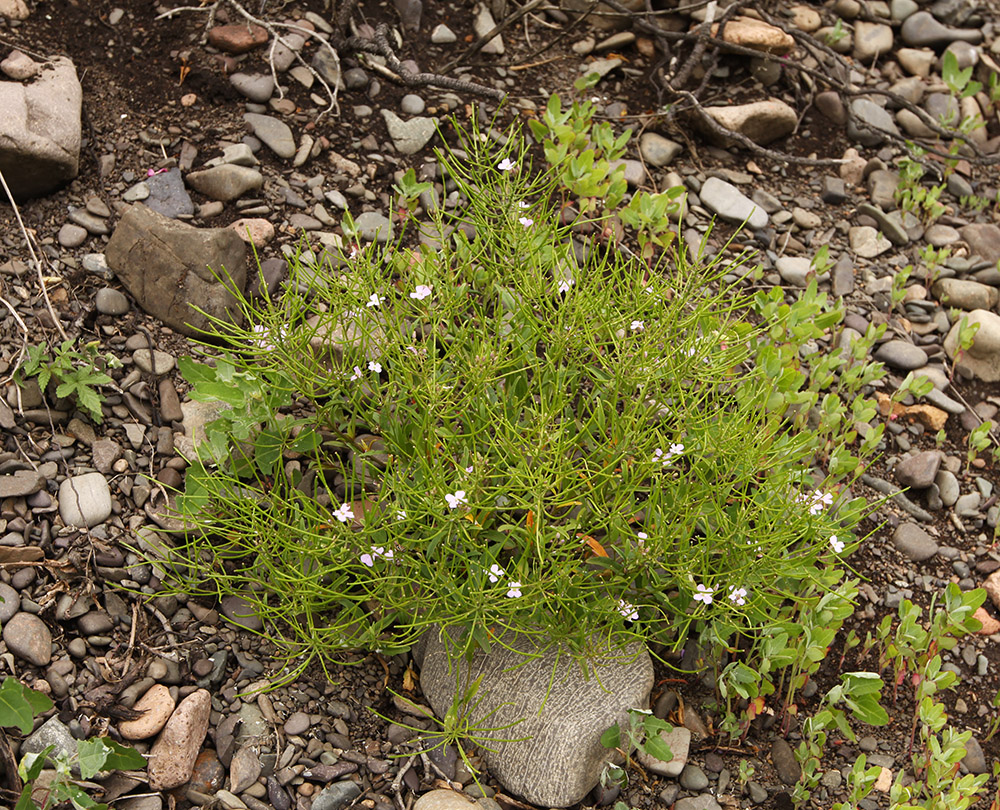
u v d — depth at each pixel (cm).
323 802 80
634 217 97
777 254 104
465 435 84
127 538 85
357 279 87
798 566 84
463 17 111
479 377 84
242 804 80
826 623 85
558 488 84
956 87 111
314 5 107
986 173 113
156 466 88
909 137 113
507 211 92
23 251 93
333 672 85
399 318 88
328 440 90
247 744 81
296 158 100
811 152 111
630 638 84
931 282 105
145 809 79
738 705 87
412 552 84
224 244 93
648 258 99
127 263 92
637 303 89
